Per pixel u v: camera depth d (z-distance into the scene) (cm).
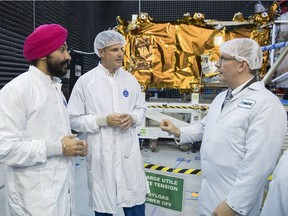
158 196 161
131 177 152
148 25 337
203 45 336
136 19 333
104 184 146
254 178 99
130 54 342
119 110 150
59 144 105
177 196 153
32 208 103
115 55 142
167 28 337
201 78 342
